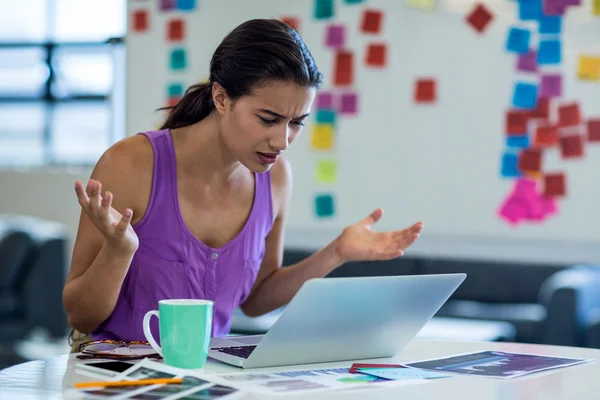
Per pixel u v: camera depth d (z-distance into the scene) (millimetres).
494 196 4102
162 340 1249
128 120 4641
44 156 6051
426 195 4191
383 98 4238
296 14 4371
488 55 4102
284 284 1759
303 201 4363
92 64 5941
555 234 4020
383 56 4234
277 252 1848
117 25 5887
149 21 4605
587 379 1224
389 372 1251
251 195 1700
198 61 4527
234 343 1421
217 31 4492
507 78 4078
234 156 1603
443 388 1142
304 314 1214
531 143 4043
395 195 4227
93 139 5957
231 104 1450
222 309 1671
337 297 1218
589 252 3984
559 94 4016
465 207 4141
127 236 1343
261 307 1841
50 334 5012
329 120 4309
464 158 4137
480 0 4105
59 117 6023
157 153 1600
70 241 5695
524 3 4051
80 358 1336
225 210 1658
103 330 1641
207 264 1639
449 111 4152
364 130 4270
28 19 6043
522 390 1137
